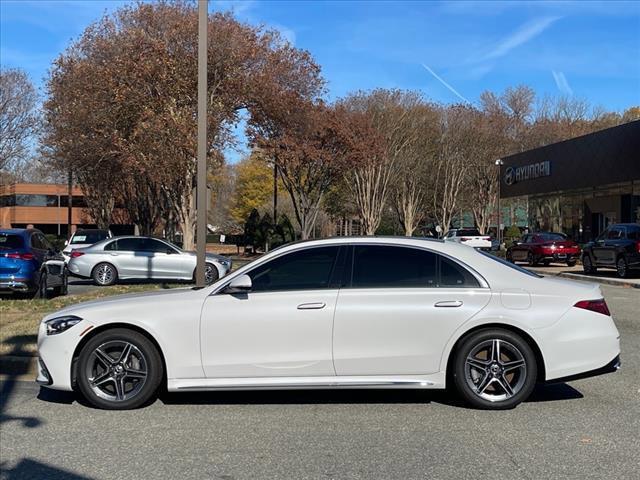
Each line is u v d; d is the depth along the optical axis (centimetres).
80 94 2722
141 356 622
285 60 2825
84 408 638
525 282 631
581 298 626
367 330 607
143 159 2488
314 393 691
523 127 5119
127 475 464
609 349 620
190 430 568
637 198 3077
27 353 817
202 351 611
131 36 2572
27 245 1400
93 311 625
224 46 2528
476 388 620
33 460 495
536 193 3922
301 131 3059
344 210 5259
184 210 2792
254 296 617
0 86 3747
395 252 638
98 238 2506
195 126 2420
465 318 610
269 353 609
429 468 475
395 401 660
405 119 4441
